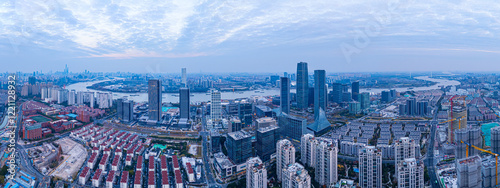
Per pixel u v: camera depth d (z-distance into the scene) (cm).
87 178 19112
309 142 19988
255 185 15612
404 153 18075
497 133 18550
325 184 17812
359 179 16662
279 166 18638
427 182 17500
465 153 19038
